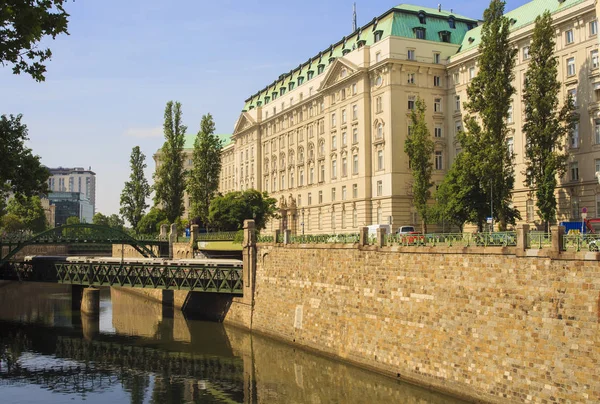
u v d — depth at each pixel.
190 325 63.56
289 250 53.03
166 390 40.66
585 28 60.41
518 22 70.81
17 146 40.62
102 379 43.75
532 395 30.17
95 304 71.69
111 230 80.00
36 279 69.19
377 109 82.06
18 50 18.36
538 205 56.59
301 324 50.31
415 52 80.38
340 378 41.28
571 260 29.06
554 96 56.38
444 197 64.75
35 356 51.09
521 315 31.27
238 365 46.28
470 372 33.75
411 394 36.44
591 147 59.59
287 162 109.69
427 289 37.38
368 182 83.50
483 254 33.69
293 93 108.50
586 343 28.08
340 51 94.94
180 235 101.56
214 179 98.00
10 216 123.50
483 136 55.34
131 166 121.31
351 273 44.69
